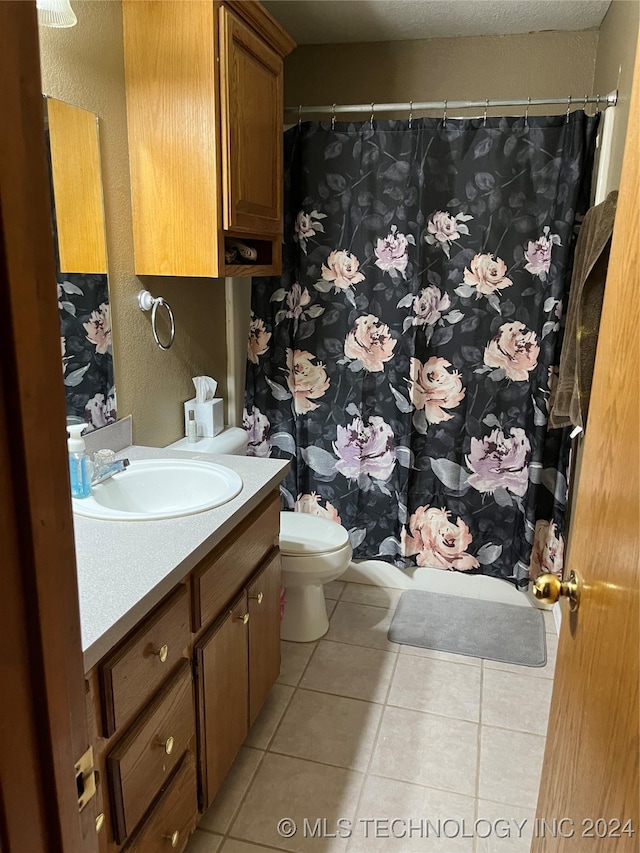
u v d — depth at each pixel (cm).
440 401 265
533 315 249
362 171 251
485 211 245
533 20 249
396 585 294
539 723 208
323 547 238
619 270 94
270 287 267
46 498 51
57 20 148
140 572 127
